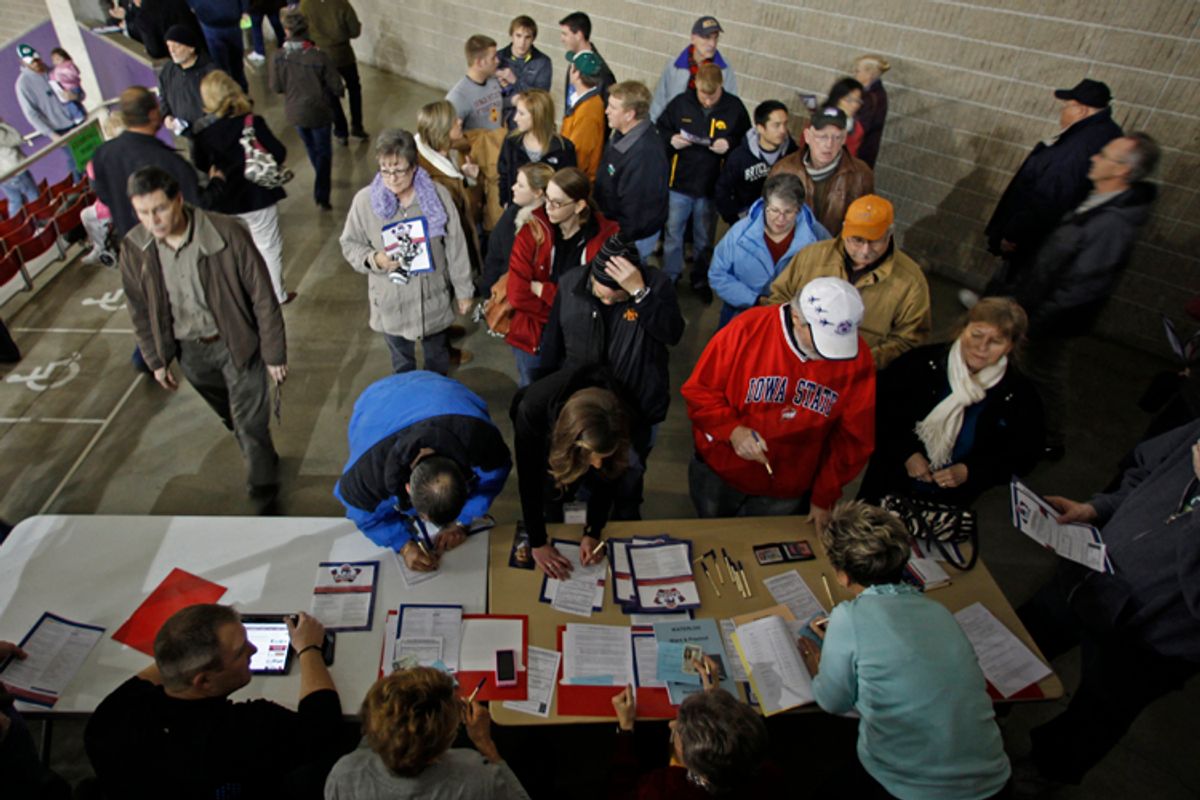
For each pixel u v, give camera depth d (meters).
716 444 2.55
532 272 2.98
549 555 2.35
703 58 4.30
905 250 5.12
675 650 2.14
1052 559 3.30
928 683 1.62
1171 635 1.99
